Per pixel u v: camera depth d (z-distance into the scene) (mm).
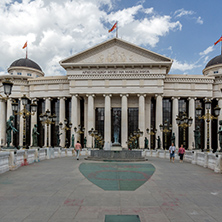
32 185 11516
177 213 7363
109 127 60750
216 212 7504
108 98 61438
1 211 7422
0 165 15164
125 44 61406
